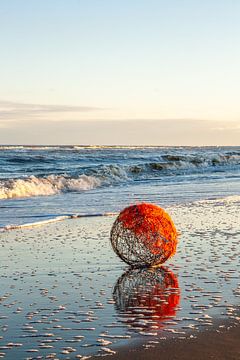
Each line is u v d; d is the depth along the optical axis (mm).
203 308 7383
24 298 8000
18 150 72375
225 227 14508
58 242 12656
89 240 12945
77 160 54594
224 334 6309
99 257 10930
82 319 6980
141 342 6074
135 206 10258
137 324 6730
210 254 10977
